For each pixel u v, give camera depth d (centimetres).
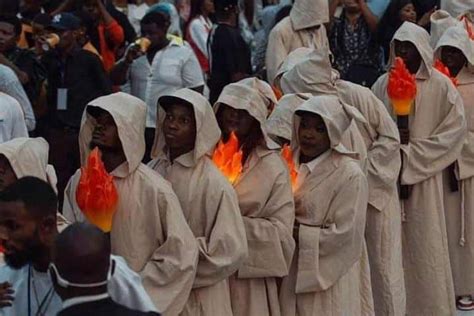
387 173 1291
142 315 666
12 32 1536
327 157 1090
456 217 1461
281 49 1686
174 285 935
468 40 1483
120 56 1795
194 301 984
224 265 970
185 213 987
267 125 1152
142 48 1598
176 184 992
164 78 1622
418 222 1388
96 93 1556
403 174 1369
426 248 1388
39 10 1811
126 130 938
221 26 1794
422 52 1373
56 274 679
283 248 1050
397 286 1312
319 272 1073
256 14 2252
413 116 1379
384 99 1416
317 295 1089
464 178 1448
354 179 1074
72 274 666
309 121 1081
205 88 1855
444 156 1380
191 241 945
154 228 944
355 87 1289
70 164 1553
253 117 1050
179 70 1628
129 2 2127
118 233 941
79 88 1548
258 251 1045
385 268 1302
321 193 1081
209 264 970
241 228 985
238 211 988
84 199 923
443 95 1380
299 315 1091
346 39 1761
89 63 1554
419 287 1397
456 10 1775
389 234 1302
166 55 1630
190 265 936
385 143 1288
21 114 1257
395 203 1312
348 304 1118
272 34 1694
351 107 1120
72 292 669
